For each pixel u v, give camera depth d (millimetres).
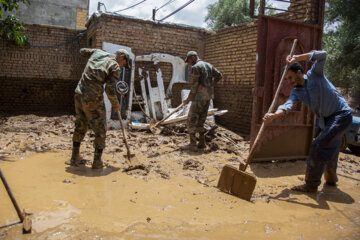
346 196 3699
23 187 3260
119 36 8484
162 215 2797
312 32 5242
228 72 8828
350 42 13273
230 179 3527
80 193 3207
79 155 4367
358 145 6750
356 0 13422
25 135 5953
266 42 4797
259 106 4863
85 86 3920
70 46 9914
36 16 17500
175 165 4598
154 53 8828
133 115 8461
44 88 9820
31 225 2346
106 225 2510
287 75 3705
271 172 4594
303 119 5320
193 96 5570
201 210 2992
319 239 2523
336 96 3605
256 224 2729
